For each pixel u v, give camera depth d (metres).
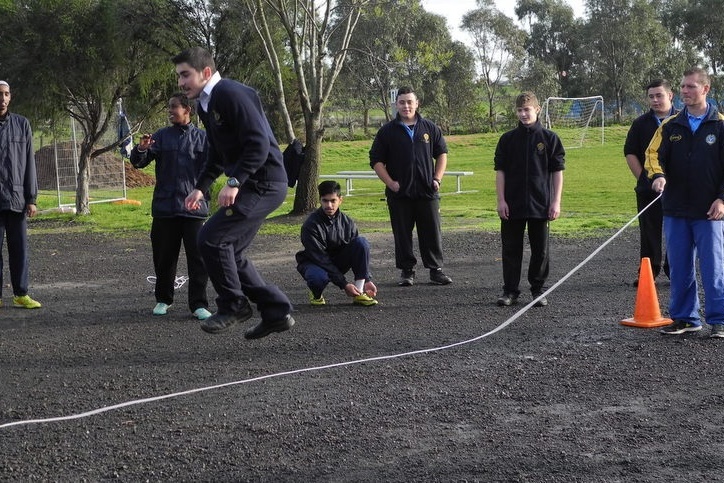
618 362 5.87
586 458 4.13
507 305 7.89
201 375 5.75
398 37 52.31
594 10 65.38
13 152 8.11
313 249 8.03
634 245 11.56
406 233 9.05
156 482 3.97
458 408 4.94
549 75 65.31
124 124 20.44
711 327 6.70
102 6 17.66
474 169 32.06
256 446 4.39
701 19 67.75
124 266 11.30
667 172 6.59
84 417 4.91
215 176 5.46
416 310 7.80
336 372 5.73
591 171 28.03
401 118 8.93
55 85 17.89
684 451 4.20
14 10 17.52
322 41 16.59
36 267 11.38
